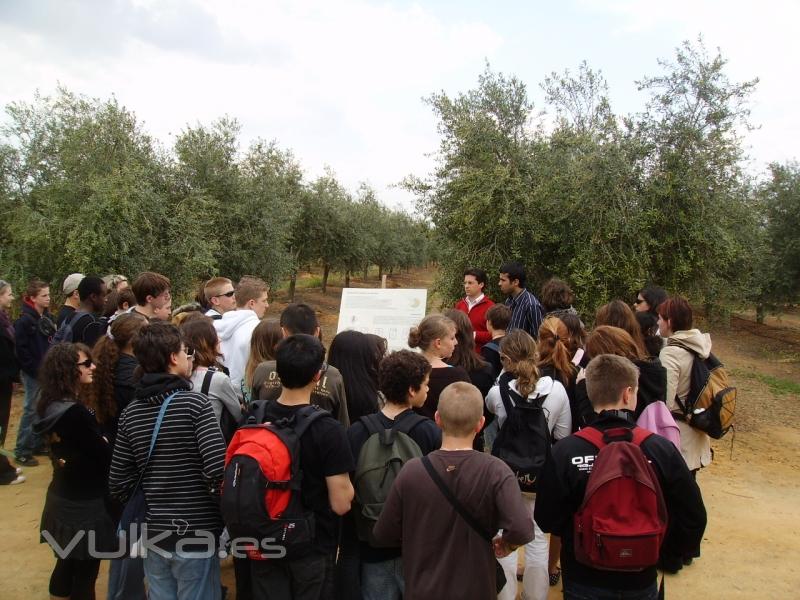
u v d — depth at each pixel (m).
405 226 34.53
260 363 3.55
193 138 15.05
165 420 2.59
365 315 5.96
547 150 8.14
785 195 15.85
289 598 2.47
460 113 8.75
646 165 7.40
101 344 3.40
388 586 2.66
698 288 8.00
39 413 2.99
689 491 2.26
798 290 16.22
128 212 10.80
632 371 2.40
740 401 9.70
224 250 15.27
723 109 7.24
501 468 2.23
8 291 5.73
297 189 22.55
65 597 3.23
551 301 4.92
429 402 3.50
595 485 2.20
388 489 2.57
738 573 4.28
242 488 2.27
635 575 2.25
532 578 3.30
